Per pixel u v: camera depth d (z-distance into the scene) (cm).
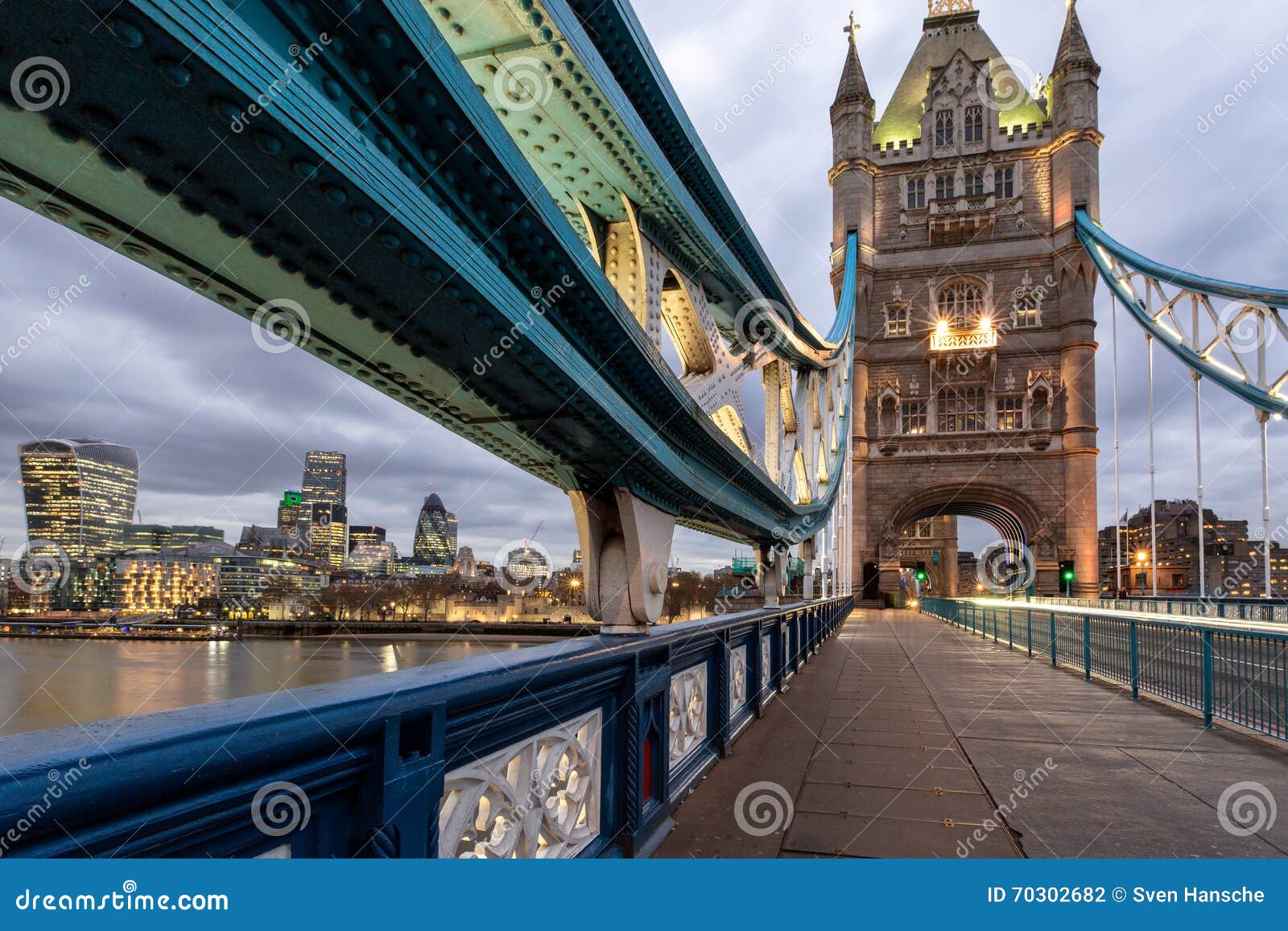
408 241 174
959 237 4956
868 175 5119
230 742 111
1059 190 4775
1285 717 589
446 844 180
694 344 752
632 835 312
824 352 1898
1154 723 684
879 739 596
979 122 5078
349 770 140
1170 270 3878
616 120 485
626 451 366
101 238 169
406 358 251
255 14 146
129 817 99
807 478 1614
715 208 768
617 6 496
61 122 129
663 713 373
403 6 161
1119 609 2753
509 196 225
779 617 833
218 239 168
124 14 107
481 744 201
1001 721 683
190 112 126
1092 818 399
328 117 143
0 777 83
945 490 4650
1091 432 4484
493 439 354
